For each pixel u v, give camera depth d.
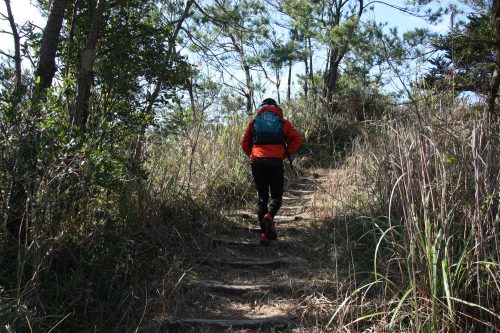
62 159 4.36
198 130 7.45
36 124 4.28
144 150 6.29
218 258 5.46
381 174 5.64
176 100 6.12
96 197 4.73
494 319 3.54
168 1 7.15
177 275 4.96
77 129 4.53
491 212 3.80
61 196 4.43
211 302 4.64
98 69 5.47
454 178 4.11
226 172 7.75
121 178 4.92
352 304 4.04
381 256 4.47
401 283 4.00
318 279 4.80
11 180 4.32
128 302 4.46
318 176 9.35
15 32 5.04
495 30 7.75
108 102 5.75
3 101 4.31
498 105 7.11
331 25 12.53
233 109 10.27
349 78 12.80
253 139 6.02
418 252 3.83
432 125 4.27
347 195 6.52
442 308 3.50
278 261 5.33
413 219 3.73
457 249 3.88
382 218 5.11
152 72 5.76
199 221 6.18
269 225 5.71
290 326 4.11
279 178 5.90
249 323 4.18
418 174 4.05
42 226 4.34
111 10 5.86
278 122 5.96
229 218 6.64
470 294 3.60
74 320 4.12
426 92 5.14
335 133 11.29
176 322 4.21
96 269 4.57
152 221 5.59
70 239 4.65
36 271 3.88
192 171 7.14
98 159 4.44
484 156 4.11
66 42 5.70
